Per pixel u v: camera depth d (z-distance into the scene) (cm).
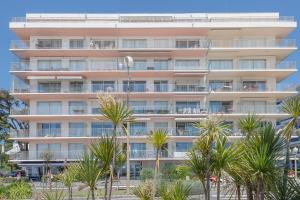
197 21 7044
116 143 1052
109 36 6850
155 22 6825
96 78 6700
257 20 7125
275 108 6631
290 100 1177
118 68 6612
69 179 1269
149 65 6706
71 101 6606
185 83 6719
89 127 6469
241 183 1154
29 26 6650
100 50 6631
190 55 6812
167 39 6875
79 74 6619
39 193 1462
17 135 6494
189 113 6512
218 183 1132
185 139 6394
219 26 6800
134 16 7106
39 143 6475
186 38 6906
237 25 6806
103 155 1021
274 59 6938
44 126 6531
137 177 6184
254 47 6812
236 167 1091
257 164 1016
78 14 7094
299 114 1139
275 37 7100
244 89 6744
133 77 6694
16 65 6631
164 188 1255
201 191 1502
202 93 6600
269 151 1045
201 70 6662
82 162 1073
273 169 1026
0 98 7962
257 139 1061
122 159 1232
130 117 1063
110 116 1043
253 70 6731
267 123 1206
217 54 6888
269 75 6881
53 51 6631
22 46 6625
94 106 6600
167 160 6244
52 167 6191
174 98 6650
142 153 6266
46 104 6588
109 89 6456
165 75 6700
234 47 6806
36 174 6312
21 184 2561
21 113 6525
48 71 6588
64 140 6438
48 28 6669
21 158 6397
